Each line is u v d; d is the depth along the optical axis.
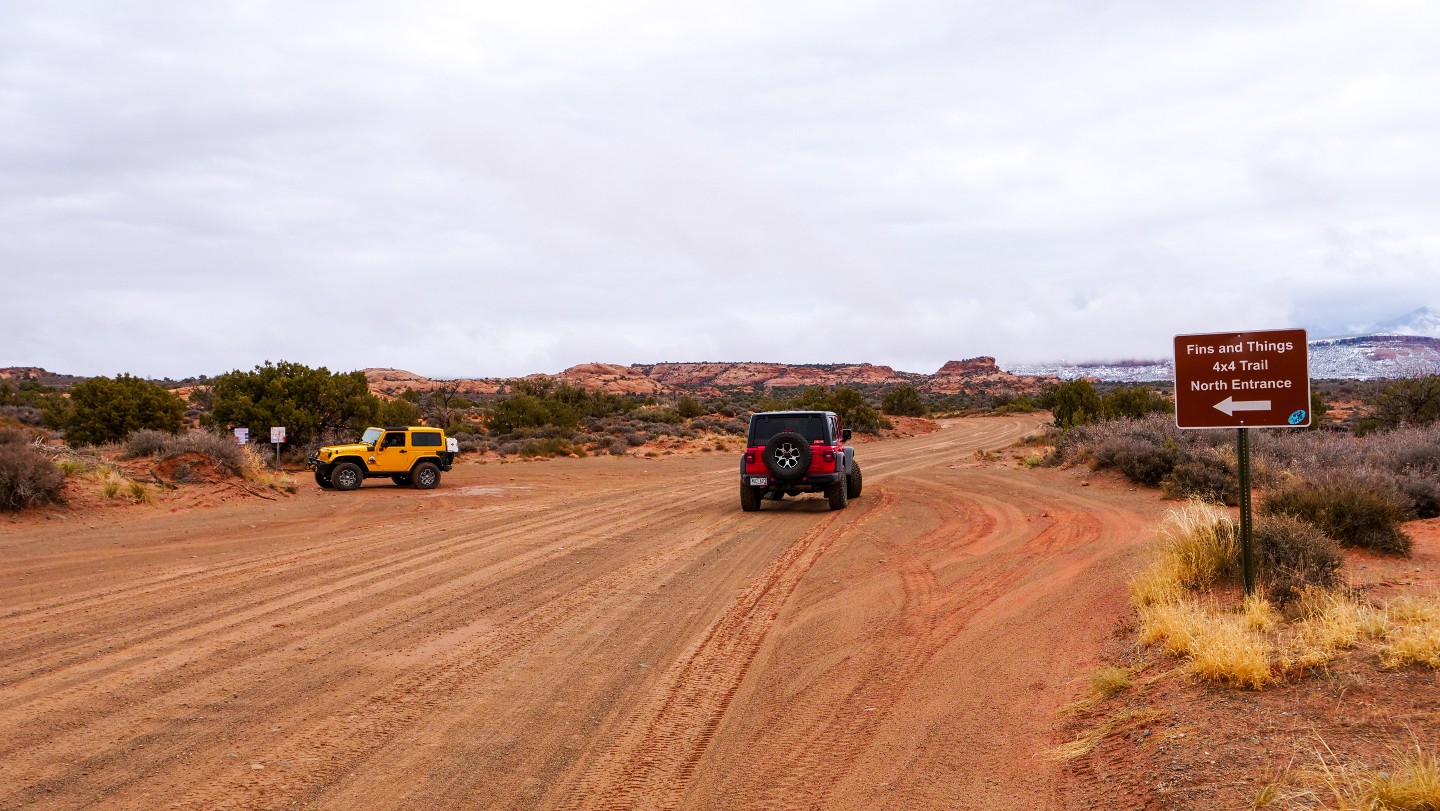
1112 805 4.06
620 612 8.91
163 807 4.42
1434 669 4.93
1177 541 8.39
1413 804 3.37
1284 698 4.86
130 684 6.48
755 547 13.09
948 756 4.94
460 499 21.02
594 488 23.70
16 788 4.64
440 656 7.28
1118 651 6.52
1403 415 27.19
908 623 8.11
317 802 4.50
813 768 4.89
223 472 21.83
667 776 4.84
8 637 7.86
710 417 70.31
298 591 9.95
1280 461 16.95
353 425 34.31
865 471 28.41
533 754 5.18
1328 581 7.27
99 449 23.81
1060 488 19.11
